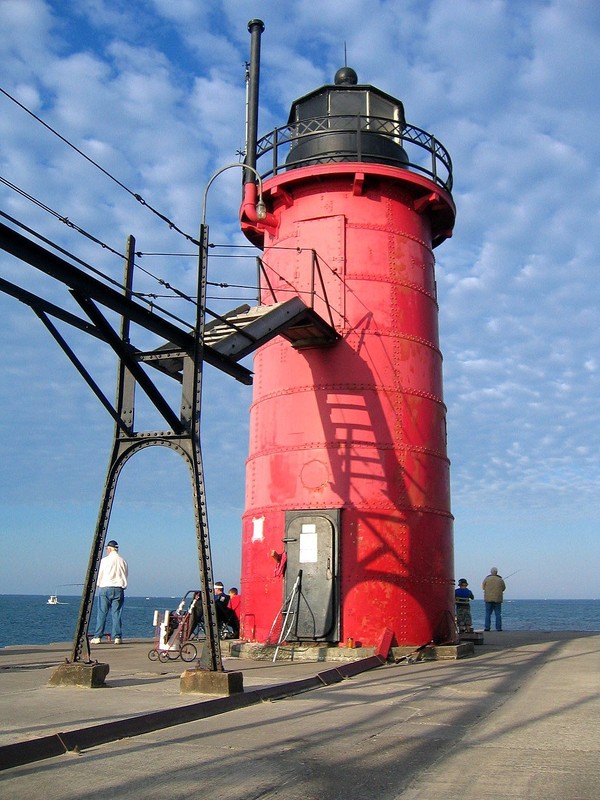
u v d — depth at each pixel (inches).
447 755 255.9
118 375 422.0
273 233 716.0
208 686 364.8
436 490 647.1
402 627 593.3
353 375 636.7
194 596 575.5
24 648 697.0
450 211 725.9
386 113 737.6
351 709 347.9
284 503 627.2
